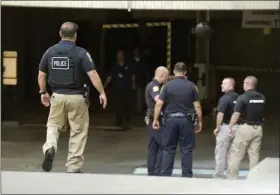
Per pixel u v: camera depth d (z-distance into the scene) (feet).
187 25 213.25
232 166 89.10
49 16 203.10
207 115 164.45
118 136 145.59
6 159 113.70
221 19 227.81
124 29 230.68
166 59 210.18
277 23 163.53
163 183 30.53
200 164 111.86
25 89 196.95
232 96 90.94
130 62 157.28
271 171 30.63
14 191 28.60
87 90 69.92
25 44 194.59
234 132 89.20
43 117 172.76
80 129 69.62
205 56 179.22
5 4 121.39
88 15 206.59
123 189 29.22
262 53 226.58
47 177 32.07
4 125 158.61
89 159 116.67
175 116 86.94
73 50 67.97
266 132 152.66
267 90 223.71
